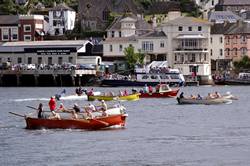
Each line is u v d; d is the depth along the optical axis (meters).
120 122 126.69
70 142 110.06
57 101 191.75
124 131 121.75
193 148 103.31
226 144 106.38
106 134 118.12
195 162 93.62
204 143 107.56
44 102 188.25
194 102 178.25
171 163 93.12
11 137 116.06
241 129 123.50
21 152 101.88
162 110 161.75
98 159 95.94
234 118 142.75
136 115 150.12
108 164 92.81
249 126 128.00
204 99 177.50
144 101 190.25
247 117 144.50
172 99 197.50
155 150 102.00
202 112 156.38
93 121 123.44
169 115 149.88
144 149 102.94
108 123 124.75
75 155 99.00
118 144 107.62
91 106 126.56
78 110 125.94
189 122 135.62
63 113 125.25
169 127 127.38
